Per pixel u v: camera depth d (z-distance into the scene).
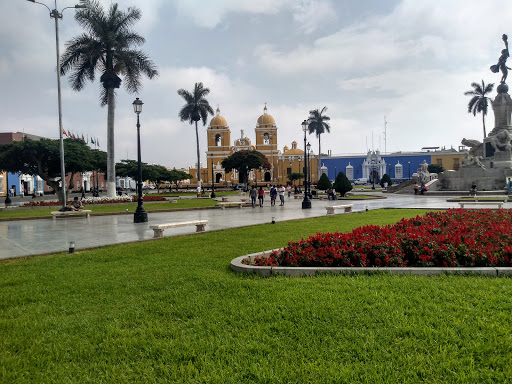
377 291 4.32
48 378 2.84
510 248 5.38
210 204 25.89
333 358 2.92
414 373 2.65
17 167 28.92
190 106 43.31
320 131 54.97
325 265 5.59
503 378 2.56
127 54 25.81
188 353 3.07
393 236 6.28
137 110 14.89
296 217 15.30
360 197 30.45
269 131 79.00
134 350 3.23
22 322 3.94
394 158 77.56
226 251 7.50
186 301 4.32
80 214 17.44
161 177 61.88
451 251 5.50
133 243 9.34
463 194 29.17
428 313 3.62
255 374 2.74
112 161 26.47
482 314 3.55
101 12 25.09
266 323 3.60
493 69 31.66
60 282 5.49
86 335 3.59
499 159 30.33
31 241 10.15
